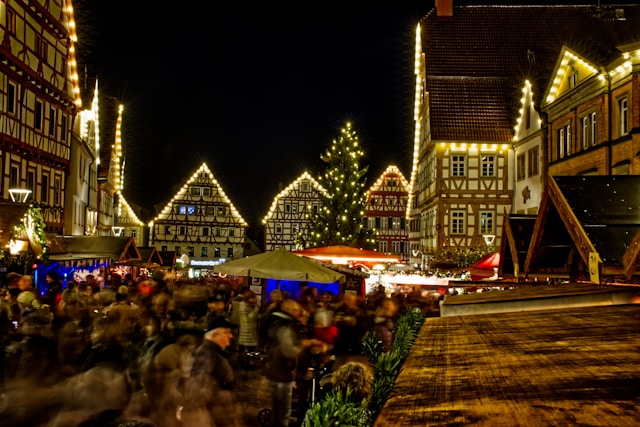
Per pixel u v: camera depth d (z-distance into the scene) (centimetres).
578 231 1064
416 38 4422
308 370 1047
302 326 1067
